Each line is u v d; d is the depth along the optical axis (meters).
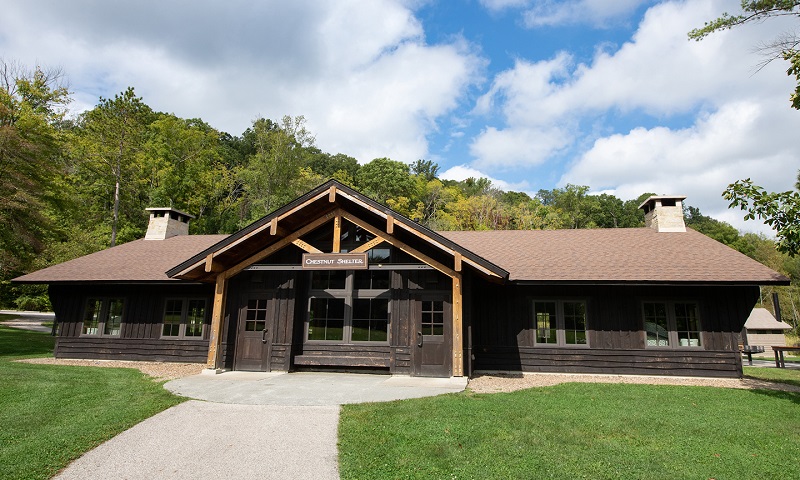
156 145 36.56
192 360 13.69
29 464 5.17
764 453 5.62
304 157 40.03
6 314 36.03
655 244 14.26
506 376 11.95
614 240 14.97
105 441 6.07
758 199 9.00
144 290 14.41
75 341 14.33
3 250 19.38
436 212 48.53
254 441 6.08
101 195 34.59
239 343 12.26
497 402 8.18
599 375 12.23
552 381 11.13
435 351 11.32
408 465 5.25
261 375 11.36
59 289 14.76
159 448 5.83
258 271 12.53
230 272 11.80
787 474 4.98
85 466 5.26
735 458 5.44
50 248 24.55
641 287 12.55
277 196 37.72
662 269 12.25
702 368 11.95
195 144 38.78
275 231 10.91
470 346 11.20
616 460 5.34
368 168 55.97
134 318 14.26
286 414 7.34
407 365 11.48
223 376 11.09
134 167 35.03
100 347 14.20
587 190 61.09
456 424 6.68
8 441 5.89
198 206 40.28
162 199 35.16
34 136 21.38
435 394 8.94
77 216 26.88
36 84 25.62
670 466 5.19
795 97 9.24
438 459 5.40
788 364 18.23
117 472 5.10
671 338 12.24
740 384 11.11
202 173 39.72
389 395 8.80
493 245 15.23
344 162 65.31
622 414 7.38
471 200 45.44
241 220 36.19
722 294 12.20
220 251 11.16
